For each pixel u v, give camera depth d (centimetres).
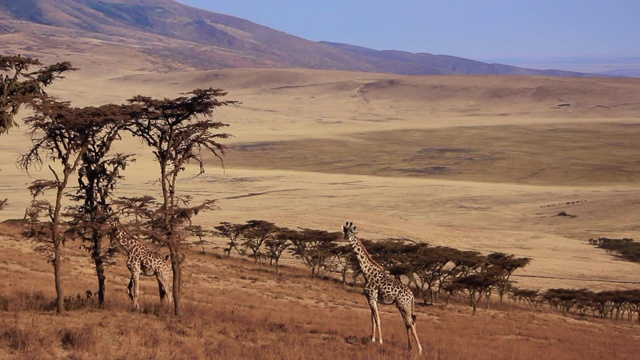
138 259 2916
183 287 4822
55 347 2002
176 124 3045
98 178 2952
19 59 2878
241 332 2623
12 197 12950
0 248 5156
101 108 2744
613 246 11225
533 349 3547
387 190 16675
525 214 14188
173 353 2059
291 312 4209
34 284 3809
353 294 6228
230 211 13050
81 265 5144
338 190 16550
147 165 19212
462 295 7838
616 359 3447
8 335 2039
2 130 2867
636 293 7619
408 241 10331
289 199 15100
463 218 13700
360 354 2350
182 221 2947
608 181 18788
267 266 7894
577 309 8506
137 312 2784
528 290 7994
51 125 2688
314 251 7600
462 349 2938
